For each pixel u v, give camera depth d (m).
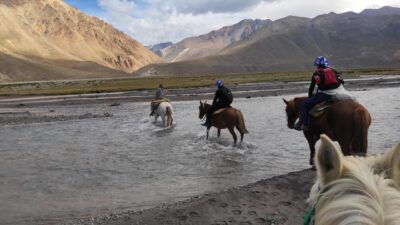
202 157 17.20
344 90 10.41
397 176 1.48
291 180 10.38
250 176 13.95
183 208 9.19
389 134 20.11
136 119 32.69
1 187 13.67
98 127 28.77
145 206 11.11
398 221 1.23
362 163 1.61
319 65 10.54
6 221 10.30
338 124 9.77
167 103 27.11
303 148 18.33
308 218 1.75
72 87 126.56
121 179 14.34
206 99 50.66
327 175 1.58
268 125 25.78
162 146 20.16
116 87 101.31
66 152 19.83
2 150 20.86
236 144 19.05
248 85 80.25
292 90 59.22
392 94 45.66
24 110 47.06
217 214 8.81
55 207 11.36
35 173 15.62
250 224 8.32
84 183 13.98
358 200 1.34
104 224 9.16
